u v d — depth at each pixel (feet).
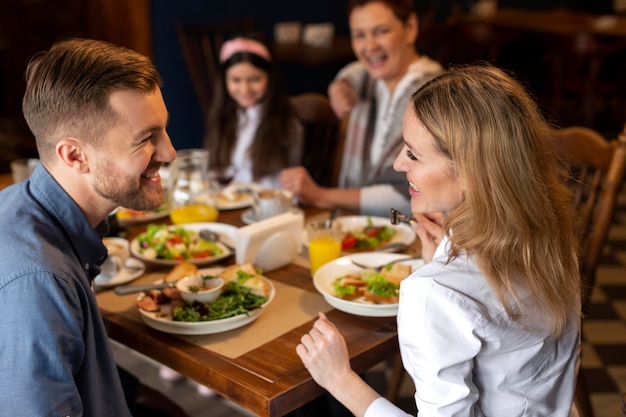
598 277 11.64
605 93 19.15
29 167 6.79
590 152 6.36
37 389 3.29
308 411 5.63
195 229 6.29
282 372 4.01
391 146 7.57
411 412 7.72
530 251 3.59
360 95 8.64
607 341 9.52
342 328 4.55
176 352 4.26
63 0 14.61
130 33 13.82
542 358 3.85
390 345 4.42
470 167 3.55
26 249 3.47
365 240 6.06
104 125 3.62
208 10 14.89
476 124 3.52
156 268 5.60
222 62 8.80
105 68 3.61
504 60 21.11
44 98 3.62
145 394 5.41
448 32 16.97
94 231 3.91
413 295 3.61
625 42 18.21
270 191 6.68
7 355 3.31
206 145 9.19
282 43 16.15
